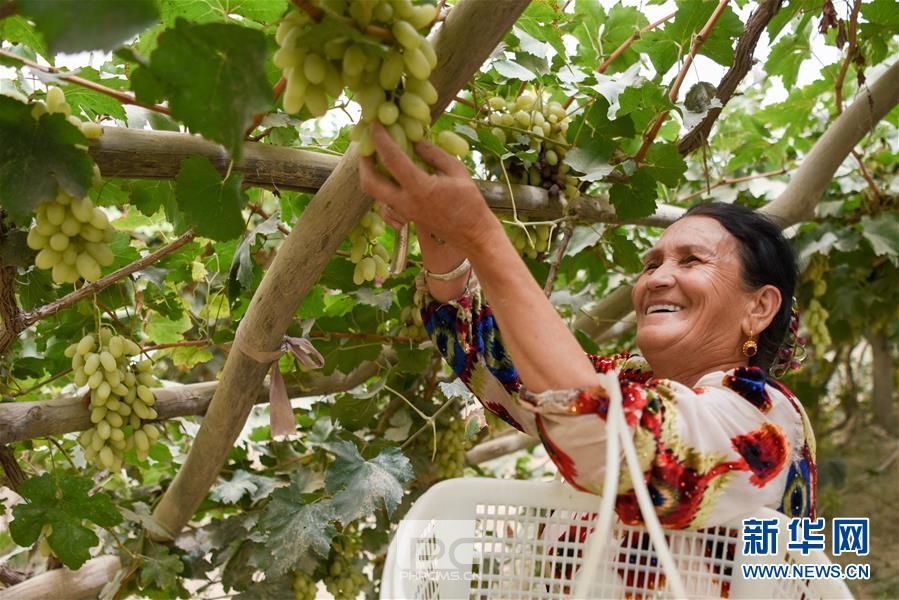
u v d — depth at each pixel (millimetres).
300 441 1971
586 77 1500
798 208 2012
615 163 1602
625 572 1124
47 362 1772
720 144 2646
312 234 1183
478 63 1031
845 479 3484
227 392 1433
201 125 797
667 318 1236
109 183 1447
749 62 1586
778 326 1273
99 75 1224
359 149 878
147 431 1508
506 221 1476
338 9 810
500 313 924
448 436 1933
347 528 2035
